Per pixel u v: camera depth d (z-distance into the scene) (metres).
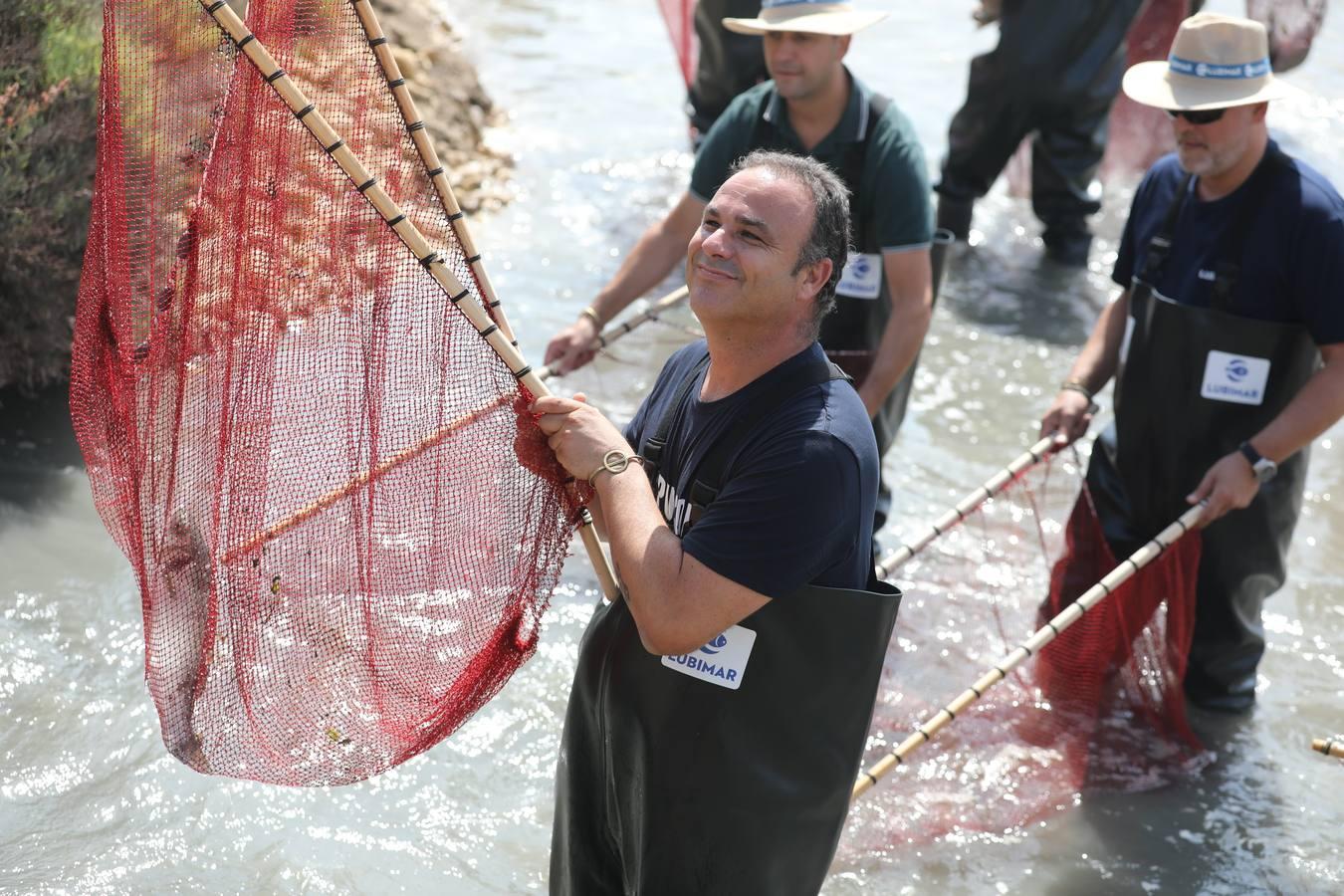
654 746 3.26
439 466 3.38
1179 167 5.27
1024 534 6.90
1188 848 4.95
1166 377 5.24
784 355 3.18
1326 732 5.64
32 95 6.45
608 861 3.58
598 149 11.36
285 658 3.37
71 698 4.92
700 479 3.19
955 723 5.46
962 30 15.79
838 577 3.16
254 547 3.33
